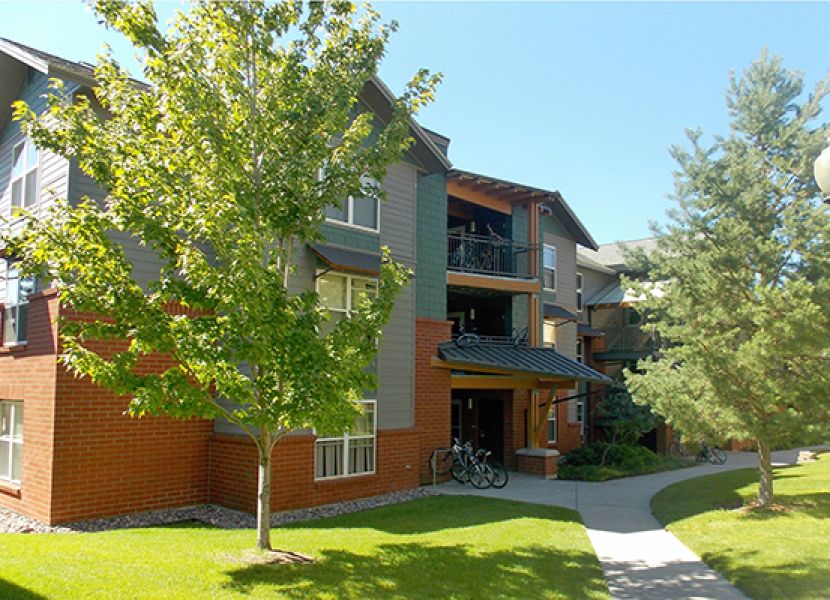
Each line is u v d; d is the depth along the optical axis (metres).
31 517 10.46
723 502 12.78
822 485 13.88
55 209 6.50
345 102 7.46
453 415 20.91
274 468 11.32
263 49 7.09
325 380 6.60
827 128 11.62
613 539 10.01
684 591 7.17
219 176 6.51
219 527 10.09
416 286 15.64
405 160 15.14
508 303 19.91
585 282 26.84
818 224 10.77
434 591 6.48
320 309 7.48
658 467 20.00
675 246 12.90
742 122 12.36
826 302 10.29
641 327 12.64
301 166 7.04
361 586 6.41
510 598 6.46
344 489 12.71
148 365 11.07
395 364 14.42
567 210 22.66
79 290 6.22
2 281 12.61
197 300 6.40
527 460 18.41
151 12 6.97
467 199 18.14
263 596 5.80
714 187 11.82
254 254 6.17
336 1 7.82
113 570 6.15
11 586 5.38
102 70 7.11
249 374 10.91
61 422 10.17
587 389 22.23
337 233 13.26
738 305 11.41
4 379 11.88
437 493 14.21
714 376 10.87
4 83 12.66
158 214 6.65
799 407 10.75
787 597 6.70
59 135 6.78
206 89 6.80
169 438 11.57
